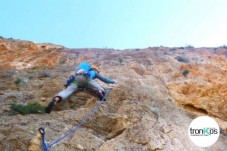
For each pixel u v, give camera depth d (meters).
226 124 10.16
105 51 16.61
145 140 7.03
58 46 18.06
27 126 6.75
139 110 8.30
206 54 15.86
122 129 7.37
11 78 10.99
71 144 6.44
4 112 7.60
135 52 16.05
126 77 11.40
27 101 8.66
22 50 16.77
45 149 6.05
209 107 10.87
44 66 14.15
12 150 5.97
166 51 16.42
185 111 9.96
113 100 8.80
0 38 18.36
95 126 7.46
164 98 10.48
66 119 7.46
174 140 7.47
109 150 6.48
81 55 15.60
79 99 8.85
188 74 12.92
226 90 11.58
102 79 8.43
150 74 12.63
